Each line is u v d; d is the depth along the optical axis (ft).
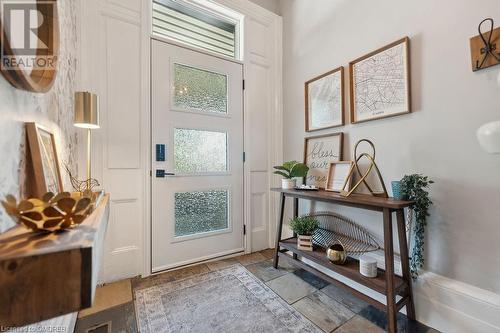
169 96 6.71
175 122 6.81
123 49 6.06
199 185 7.22
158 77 6.55
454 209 4.27
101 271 5.78
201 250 7.24
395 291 4.17
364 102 5.74
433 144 4.54
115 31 5.96
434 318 4.31
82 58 5.53
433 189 4.54
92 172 5.67
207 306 4.99
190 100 7.12
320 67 7.11
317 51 7.20
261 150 8.46
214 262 7.26
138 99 6.25
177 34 7.31
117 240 5.99
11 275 1.47
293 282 6.02
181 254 6.89
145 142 6.30
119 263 6.01
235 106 7.89
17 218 1.83
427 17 4.62
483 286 3.94
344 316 4.72
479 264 3.99
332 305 5.08
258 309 4.91
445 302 4.18
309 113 7.44
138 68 6.26
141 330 4.28
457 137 4.24
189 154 7.09
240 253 7.93
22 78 2.13
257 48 8.38
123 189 6.06
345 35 6.32
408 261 4.41
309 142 7.44
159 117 6.56
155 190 6.49
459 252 4.21
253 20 8.29
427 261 4.62
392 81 5.15
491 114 3.86
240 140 8.00
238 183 7.95
